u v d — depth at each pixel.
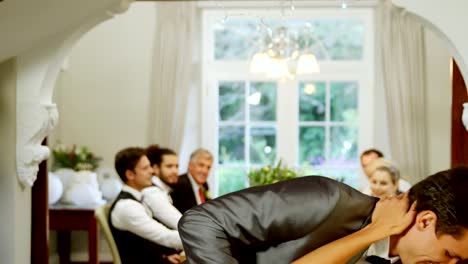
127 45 7.39
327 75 7.36
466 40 3.27
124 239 4.28
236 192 2.13
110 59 7.42
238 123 7.44
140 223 4.21
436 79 7.11
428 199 1.86
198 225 2.04
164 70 7.17
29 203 3.53
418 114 7.09
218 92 7.44
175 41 7.16
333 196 2.04
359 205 2.06
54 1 2.84
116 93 7.43
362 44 7.35
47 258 3.90
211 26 7.39
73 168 6.68
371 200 2.10
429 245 1.86
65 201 6.40
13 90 3.31
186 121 7.37
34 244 3.90
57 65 3.37
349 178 7.40
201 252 1.99
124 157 4.37
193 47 7.27
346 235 2.04
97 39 7.41
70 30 3.28
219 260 1.98
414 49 7.05
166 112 7.18
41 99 3.36
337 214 2.02
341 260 1.93
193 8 7.18
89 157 6.86
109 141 7.44
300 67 5.09
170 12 7.17
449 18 3.27
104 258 7.43
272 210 2.03
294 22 7.29
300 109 7.43
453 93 3.84
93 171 7.00
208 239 2.01
